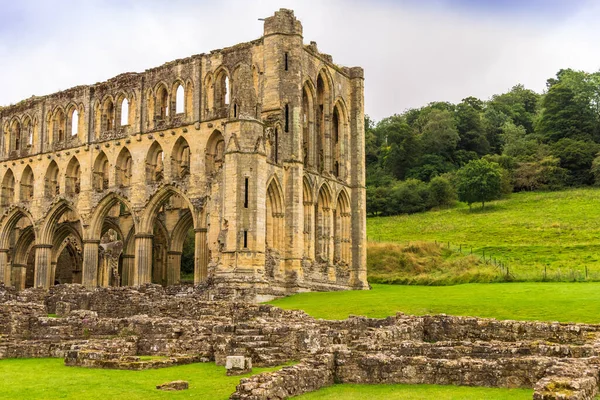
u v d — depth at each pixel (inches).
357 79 3513.8
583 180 5866.1
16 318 1803.6
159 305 2076.8
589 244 3907.5
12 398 1026.1
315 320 1697.8
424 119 7298.2
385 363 1082.1
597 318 1631.4
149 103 3292.3
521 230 4539.9
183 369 1301.7
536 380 997.8
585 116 6491.1
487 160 6151.6
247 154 2669.8
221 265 2620.6
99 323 1716.3
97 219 3410.4
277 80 2945.4
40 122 3698.3
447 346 1170.0
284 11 3004.4
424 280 3366.1
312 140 3152.1
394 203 5684.1
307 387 1024.9
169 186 3144.7
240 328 1466.5
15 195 3769.7
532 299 1990.7
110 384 1128.8
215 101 3095.5
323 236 3221.0
